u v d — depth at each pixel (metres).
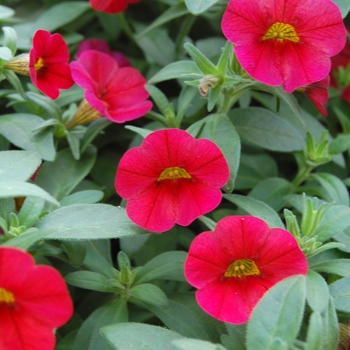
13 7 0.40
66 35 0.39
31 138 0.32
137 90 0.34
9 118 0.33
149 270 0.31
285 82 0.30
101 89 0.34
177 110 0.36
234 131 0.31
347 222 0.30
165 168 0.29
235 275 0.28
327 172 0.36
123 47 0.41
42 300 0.25
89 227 0.28
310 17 0.29
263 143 0.34
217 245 0.27
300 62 0.30
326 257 0.31
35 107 0.35
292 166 0.37
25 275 0.25
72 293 0.33
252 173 0.35
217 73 0.30
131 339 0.27
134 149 0.28
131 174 0.28
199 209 0.29
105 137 0.36
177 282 0.34
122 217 0.29
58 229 0.28
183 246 0.35
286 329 0.26
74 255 0.30
